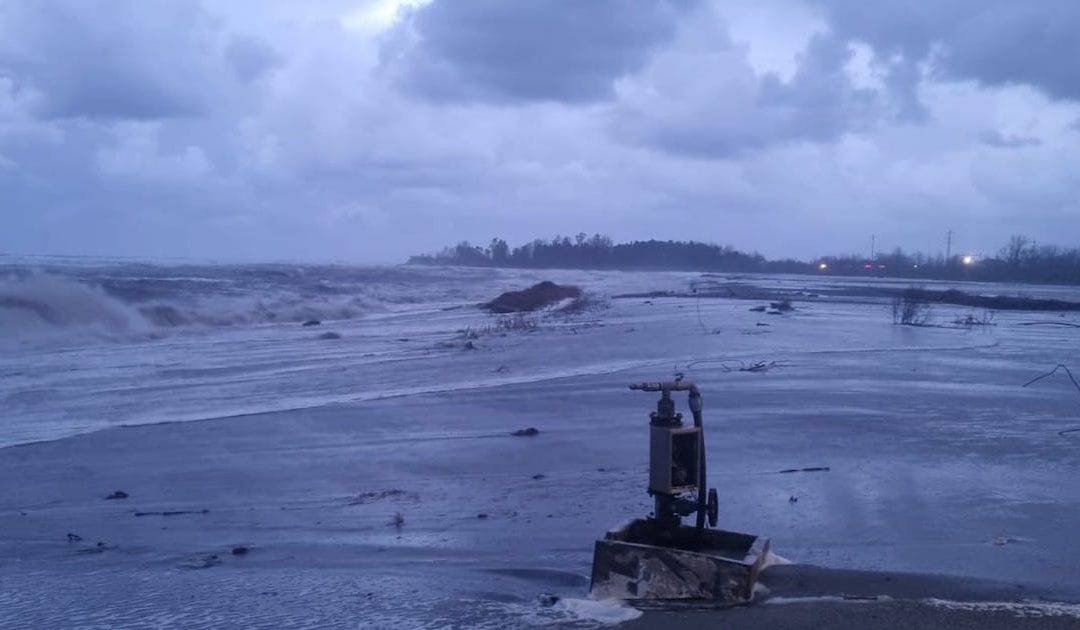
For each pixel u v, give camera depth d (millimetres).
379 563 7258
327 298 45125
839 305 49031
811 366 20297
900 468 10242
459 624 5832
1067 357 23109
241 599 6426
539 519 8414
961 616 5660
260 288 46969
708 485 9438
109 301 30891
